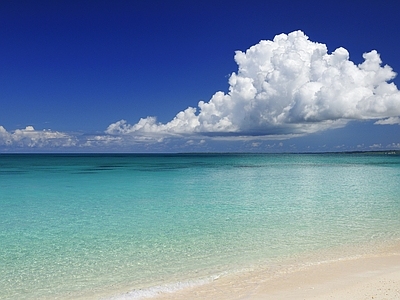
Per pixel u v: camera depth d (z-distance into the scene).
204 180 40.28
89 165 77.69
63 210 20.44
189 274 10.30
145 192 28.73
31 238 14.23
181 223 16.88
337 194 27.59
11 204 22.53
